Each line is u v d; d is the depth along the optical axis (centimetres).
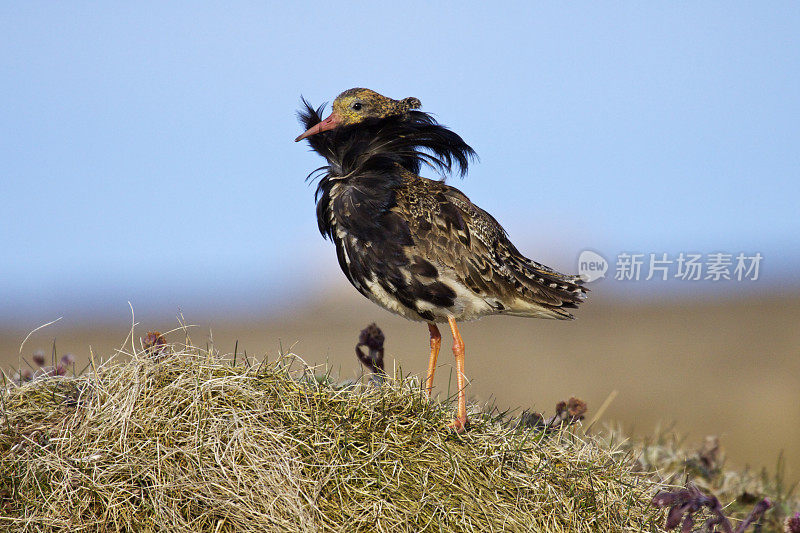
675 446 1307
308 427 851
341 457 829
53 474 776
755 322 3672
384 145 1182
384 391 929
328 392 911
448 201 1183
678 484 1030
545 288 1233
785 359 2973
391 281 1138
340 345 3525
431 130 1228
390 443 859
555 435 991
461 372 1128
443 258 1134
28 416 847
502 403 2334
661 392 2538
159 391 841
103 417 822
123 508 762
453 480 847
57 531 745
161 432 812
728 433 2053
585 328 3738
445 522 807
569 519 851
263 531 753
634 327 3697
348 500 802
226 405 845
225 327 4831
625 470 959
